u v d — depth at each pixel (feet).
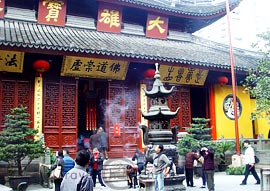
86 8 86.28
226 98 92.84
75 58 69.67
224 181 61.82
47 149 59.11
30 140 55.98
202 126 74.74
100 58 69.10
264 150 81.15
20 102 69.05
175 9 93.45
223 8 98.48
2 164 59.72
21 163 59.57
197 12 96.32
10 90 68.39
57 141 71.10
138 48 77.30
